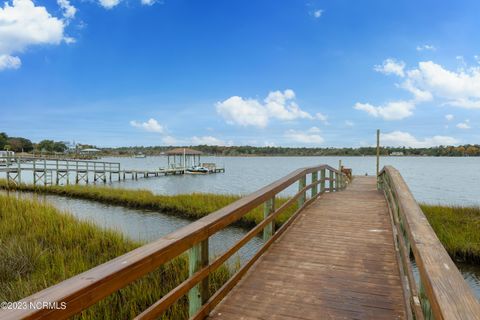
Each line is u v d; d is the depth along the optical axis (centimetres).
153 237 971
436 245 158
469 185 3125
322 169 855
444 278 123
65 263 537
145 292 414
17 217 823
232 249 291
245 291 302
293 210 1106
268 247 421
